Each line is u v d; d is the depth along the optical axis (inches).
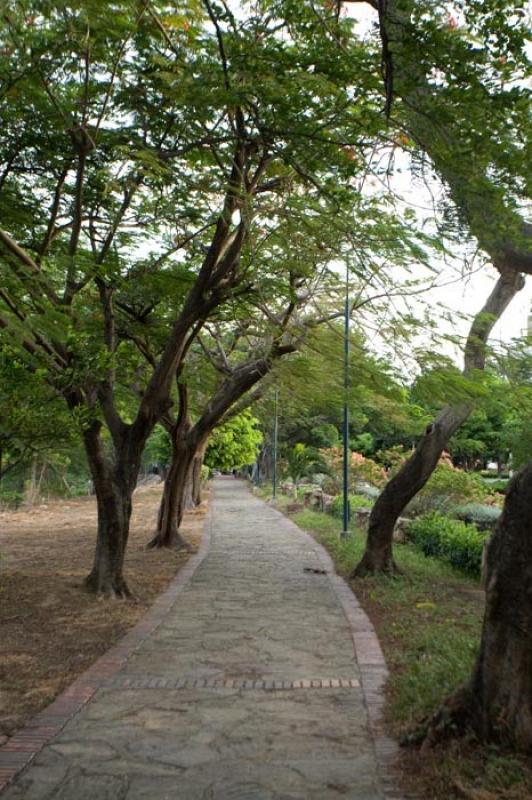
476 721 166.1
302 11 261.0
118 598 385.7
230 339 668.7
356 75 254.7
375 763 169.9
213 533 760.3
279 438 1590.8
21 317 299.3
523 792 142.7
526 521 159.8
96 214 391.9
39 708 210.2
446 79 214.1
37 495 1154.0
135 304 469.4
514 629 159.8
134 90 319.6
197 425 609.9
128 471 400.8
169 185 354.9
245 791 155.6
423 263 347.6
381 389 411.2
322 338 451.8
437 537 533.3
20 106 312.0
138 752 177.3
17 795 154.0
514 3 191.0
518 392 374.3
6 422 297.4
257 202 354.9
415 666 235.6
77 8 267.0
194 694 223.5
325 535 693.9
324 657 269.1
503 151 219.5
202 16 287.0
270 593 409.4
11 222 364.8
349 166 303.7
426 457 435.2
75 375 314.3
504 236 214.5
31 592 396.8
